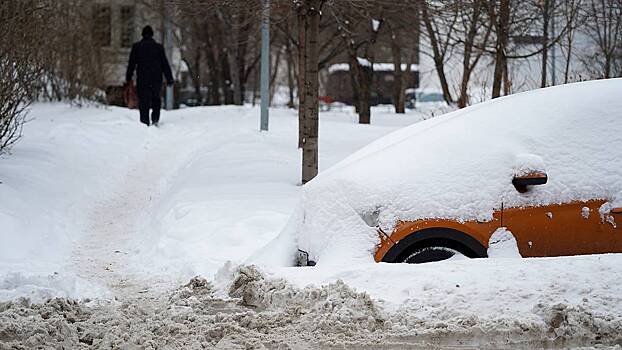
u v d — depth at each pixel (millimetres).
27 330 7555
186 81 65062
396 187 9016
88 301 9094
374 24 30953
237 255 11117
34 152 18891
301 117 21031
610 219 8656
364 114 32625
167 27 41406
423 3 19359
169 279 10625
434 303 7699
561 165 8883
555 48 25547
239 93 42031
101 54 31750
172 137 25922
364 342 7230
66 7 28422
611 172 8797
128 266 11656
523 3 20438
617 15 22125
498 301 7617
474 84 29297
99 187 17719
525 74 27516
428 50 36125
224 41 44500
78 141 22016
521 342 7121
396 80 42562
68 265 11641
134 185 18766
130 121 27453
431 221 8727
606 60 23016
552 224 8695
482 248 8672
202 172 17719
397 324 7453
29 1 18141
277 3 17984
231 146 21562
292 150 20922
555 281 7789
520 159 8789
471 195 8797
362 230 8945
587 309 7234
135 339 7414
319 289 7996
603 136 9008
